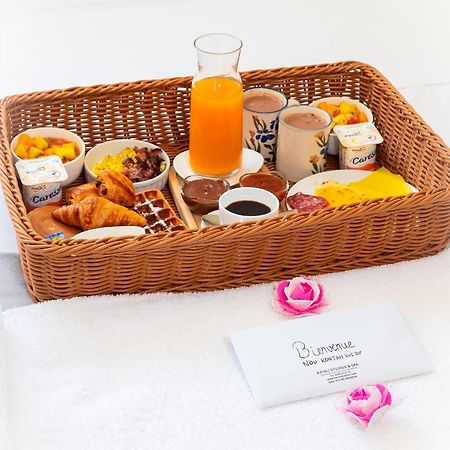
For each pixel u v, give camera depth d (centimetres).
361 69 169
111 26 251
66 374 125
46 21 253
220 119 151
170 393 124
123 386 125
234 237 132
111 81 225
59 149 153
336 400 124
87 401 122
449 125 196
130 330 131
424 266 144
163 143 166
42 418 120
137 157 156
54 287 133
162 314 134
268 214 139
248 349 129
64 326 131
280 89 169
